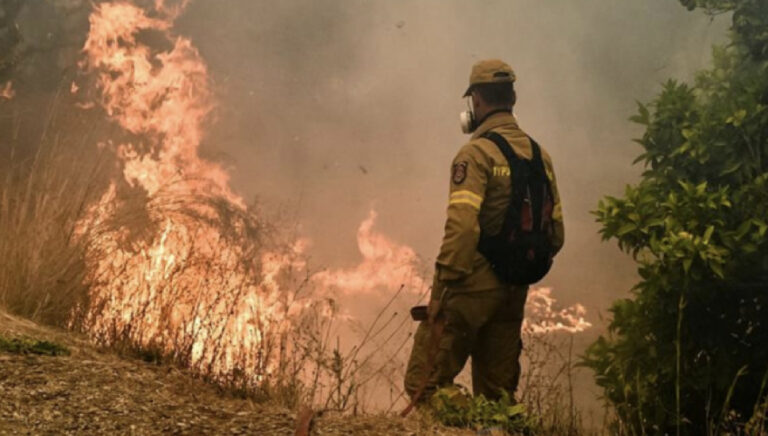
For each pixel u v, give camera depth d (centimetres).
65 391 323
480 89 449
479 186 418
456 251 412
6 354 351
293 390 388
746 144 435
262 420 328
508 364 448
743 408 438
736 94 446
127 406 321
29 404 308
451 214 414
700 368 436
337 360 402
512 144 436
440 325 417
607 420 469
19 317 428
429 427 367
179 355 401
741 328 438
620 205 436
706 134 439
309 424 317
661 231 433
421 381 427
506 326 446
